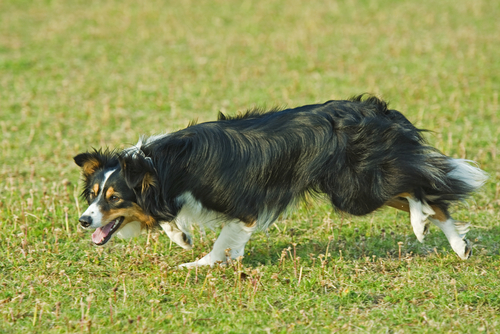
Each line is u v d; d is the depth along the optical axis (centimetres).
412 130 747
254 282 684
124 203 706
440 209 754
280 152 701
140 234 817
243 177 700
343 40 2150
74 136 1298
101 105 1521
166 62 1934
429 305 646
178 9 2716
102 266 759
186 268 743
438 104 1452
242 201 707
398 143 721
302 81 1702
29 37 2259
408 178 713
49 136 1300
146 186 693
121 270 747
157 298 670
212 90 1639
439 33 2205
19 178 1058
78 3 2850
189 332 596
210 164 696
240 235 732
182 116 1424
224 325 610
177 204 715
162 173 695
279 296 671
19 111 1473
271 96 1564
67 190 1007
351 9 2653
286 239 850
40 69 1856
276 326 603
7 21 2506
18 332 597
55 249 796
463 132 1249
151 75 1791
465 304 647
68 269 745
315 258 774
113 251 808
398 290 680
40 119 1389
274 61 1923
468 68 1755
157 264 754
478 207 930
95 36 2275
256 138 707
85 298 675
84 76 1786
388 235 853
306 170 705
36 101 1550
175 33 2320
